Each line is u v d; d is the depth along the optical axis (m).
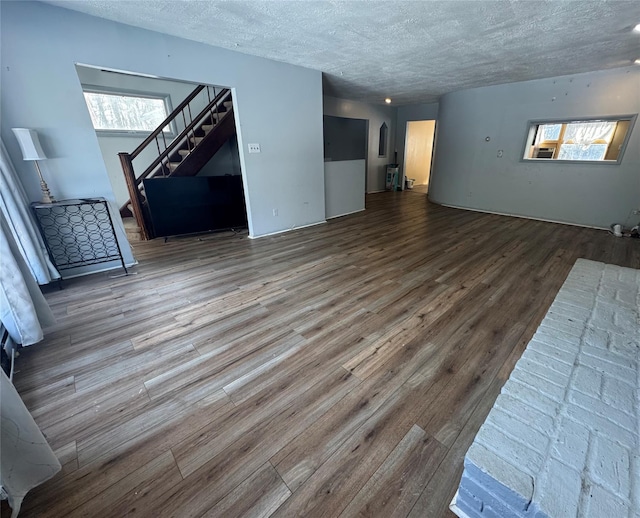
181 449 1.34
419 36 3.13
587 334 1.68
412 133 9.71
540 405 1.24
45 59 2.64
